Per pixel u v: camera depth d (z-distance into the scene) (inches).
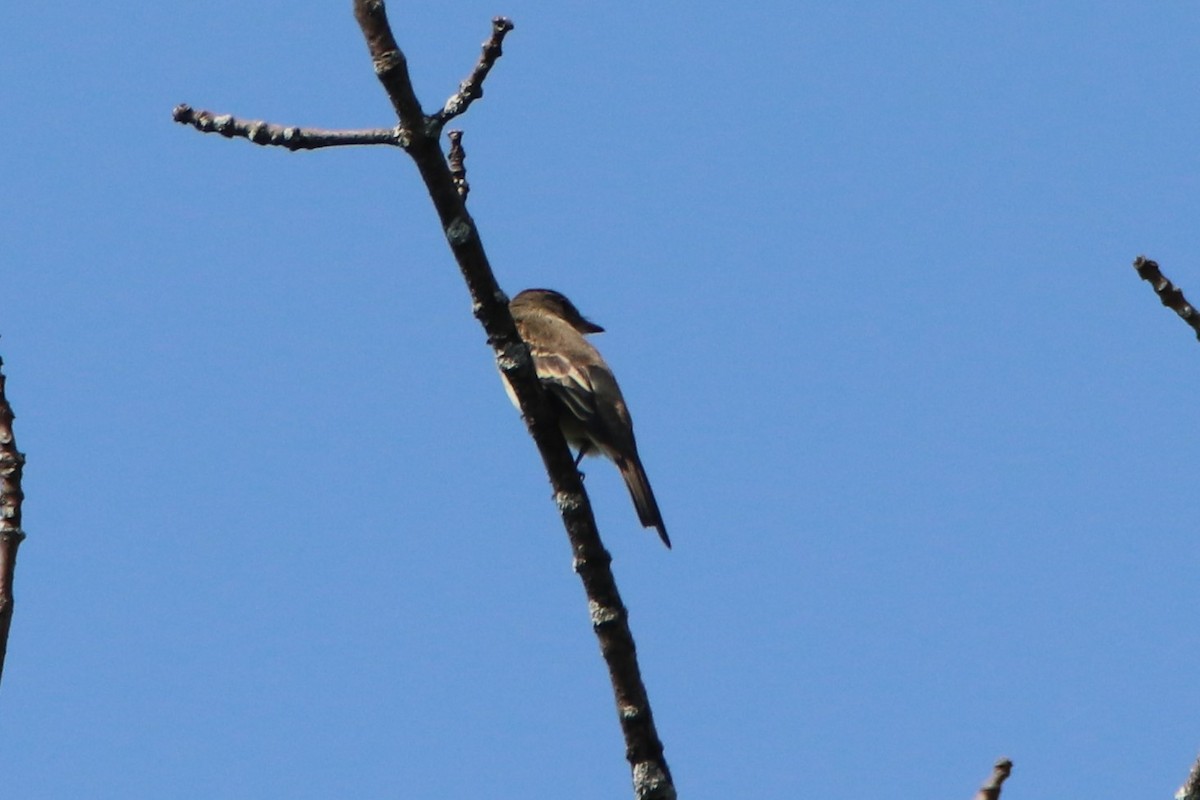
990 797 325.1
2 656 336.2
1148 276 374.3
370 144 399.5
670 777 385.1
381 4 387.2
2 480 352.2
